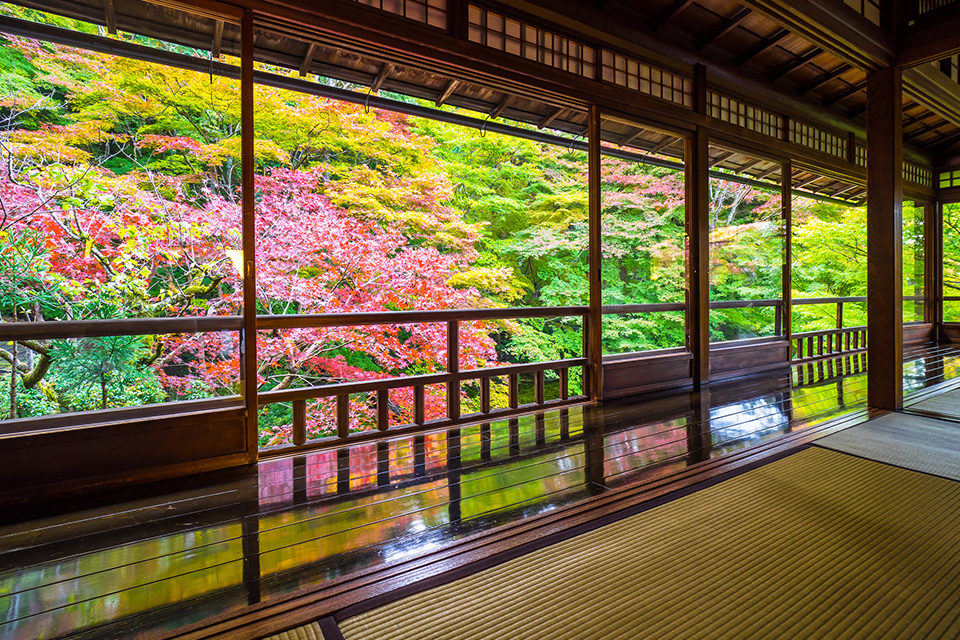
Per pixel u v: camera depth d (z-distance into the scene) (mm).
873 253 3609
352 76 3492
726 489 2102
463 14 2934
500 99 3926
